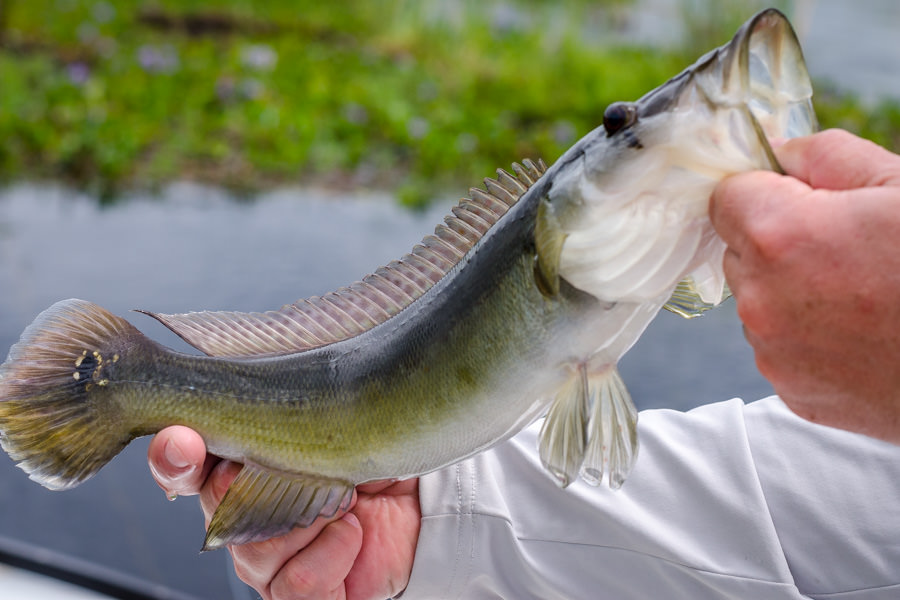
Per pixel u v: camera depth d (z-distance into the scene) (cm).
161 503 99
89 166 171
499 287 43
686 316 45
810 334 37
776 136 40
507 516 53
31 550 78
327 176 171
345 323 46
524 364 43
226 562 90
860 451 54
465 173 172
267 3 231
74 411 44
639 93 193
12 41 213
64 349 44
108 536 92
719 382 106
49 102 187
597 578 53
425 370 44
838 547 52
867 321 36
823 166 38
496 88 198
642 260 41
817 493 53
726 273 39
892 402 37
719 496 53
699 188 40
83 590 76
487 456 55
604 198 40
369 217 154
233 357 46
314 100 191
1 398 43
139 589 79
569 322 42
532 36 219
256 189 166
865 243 36
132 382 45
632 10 220
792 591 51
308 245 139
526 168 45
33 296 120
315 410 45
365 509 53
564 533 54
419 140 175
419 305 45
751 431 56
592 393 44
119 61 207
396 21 226
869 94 166
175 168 172
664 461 55
